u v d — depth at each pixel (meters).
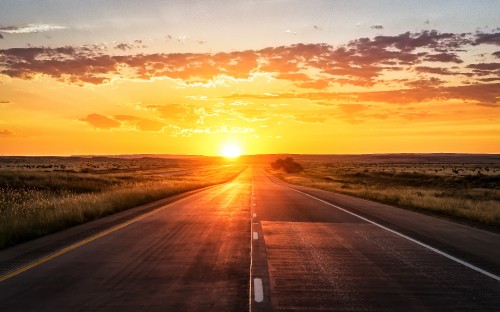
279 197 29.95
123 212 19.19
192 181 54.53
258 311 5.87
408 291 6.95
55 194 27.33
